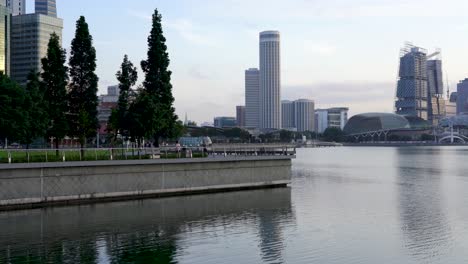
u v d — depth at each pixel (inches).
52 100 2657.5
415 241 1517.0
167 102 3011.8
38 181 1990.7
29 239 1485.0
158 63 2957.7
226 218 1854.1
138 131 2891.2
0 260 1266.0
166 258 1302.9
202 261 1280.8
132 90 3031.5
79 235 1542.8
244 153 3002.0
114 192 2194.9
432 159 6993.1
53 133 2689.5
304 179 3590.1
